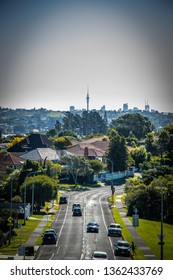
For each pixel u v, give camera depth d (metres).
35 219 110.69
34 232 94.62
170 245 84.94
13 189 133.50
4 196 132.75
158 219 114.06
